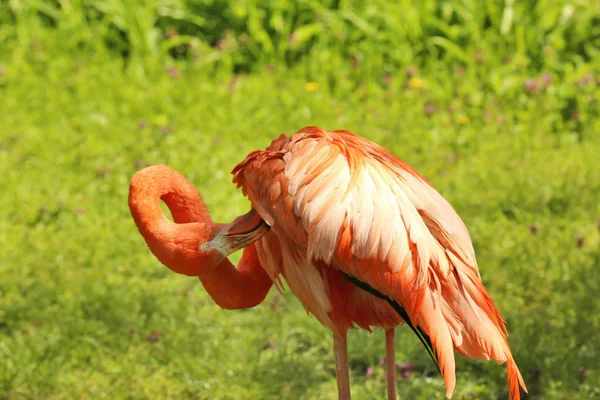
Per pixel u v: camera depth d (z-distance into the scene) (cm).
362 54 1558
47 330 952
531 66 1516
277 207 639
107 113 1402
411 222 614
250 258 727
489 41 1531
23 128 1363
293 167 639
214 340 930
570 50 1538
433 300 608
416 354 922
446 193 1194
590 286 982
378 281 617
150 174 676
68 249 1077
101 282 1026
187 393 876
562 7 1552
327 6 1631
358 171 629
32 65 1566
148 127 1345
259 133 1366
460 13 1577
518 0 1555
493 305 640
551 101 1385
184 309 977
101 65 1577
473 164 1268
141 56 1596
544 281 1013
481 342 610
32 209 1155
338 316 676
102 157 1278
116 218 1144
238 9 1634
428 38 1568
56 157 1283
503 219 1135
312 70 1533
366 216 613
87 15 1706
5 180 1211
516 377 628
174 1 1666
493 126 1353
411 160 1281
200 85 1484
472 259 641
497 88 1430
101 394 861
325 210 616
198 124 1372
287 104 1426
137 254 1082
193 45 1612
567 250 1062
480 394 862
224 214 1142
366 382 886
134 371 890
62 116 1408
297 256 664
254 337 948
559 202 1178
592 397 829
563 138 1331
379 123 1375
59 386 867
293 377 895
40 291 1000
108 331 948
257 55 1602
